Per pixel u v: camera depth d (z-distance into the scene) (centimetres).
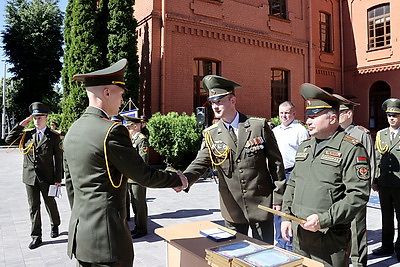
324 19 1750
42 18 2973
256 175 297
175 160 1077
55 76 3011
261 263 179
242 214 300
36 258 413
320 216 214
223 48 1277
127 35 1109
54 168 478
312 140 257
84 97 1100
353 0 1748
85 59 1078
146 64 1187
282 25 1459
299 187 248
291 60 1490
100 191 211
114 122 219
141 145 504
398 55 1571
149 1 1174
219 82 297
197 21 1204
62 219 589
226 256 193
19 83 2995
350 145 229
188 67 1197
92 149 210
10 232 519
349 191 221
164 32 1143
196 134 1043
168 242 263
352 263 374
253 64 1359
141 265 389
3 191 864
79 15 1103
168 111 1151
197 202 740
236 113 311
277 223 424
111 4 1116
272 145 302
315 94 239
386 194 418
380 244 458
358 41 1730
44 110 481
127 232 221
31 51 2889
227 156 299
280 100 1479
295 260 183
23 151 460
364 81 1709
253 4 1370
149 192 862
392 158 411
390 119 425
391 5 1597
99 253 205
